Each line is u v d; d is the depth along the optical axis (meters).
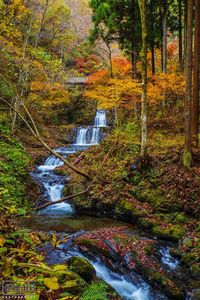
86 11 29.36
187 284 6.29
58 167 14.80
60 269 3.45
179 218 8.62
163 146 11.63
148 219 8.92
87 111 27.25
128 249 7.20
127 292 6.12
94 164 12.77
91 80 18.20
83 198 10.86
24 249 4.16
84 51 27.14
